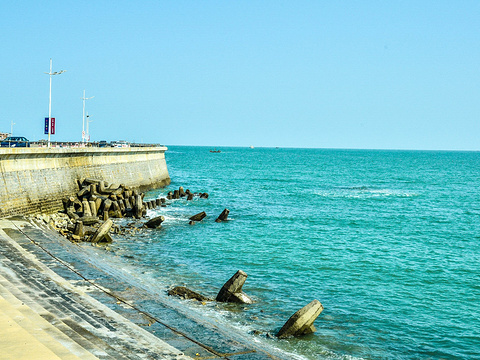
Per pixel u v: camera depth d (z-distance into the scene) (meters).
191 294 25.41
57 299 20.08
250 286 28.62
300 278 30.89
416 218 58.62
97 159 55.97
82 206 44.78
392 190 93.44
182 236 42.69
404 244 43.00
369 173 145.88
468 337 22.41
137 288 24.44
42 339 13.88
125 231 42.50
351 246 41.31
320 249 39.62
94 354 14.58
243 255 36.47
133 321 19.88
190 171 142.00
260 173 138.50
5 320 14.78
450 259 37.25
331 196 81.00
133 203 52.09
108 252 34.34
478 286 30.20
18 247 28.50
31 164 40.88
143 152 75.50
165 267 31.73
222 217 51.97
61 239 33.44
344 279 31.00
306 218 56.47
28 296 19.66
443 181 117.62
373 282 30.56
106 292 22.98
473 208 68.81
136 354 15.39
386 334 22.38
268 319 23.08
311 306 21.52
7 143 50.97
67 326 16.58
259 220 53.97
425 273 32.94
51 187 43.78
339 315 24.44
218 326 21.27
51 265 26.03
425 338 22.16
